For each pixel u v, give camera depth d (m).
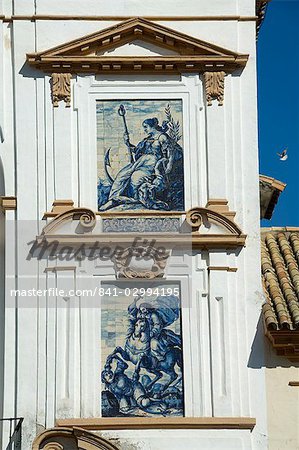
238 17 34.56
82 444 32.06
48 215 33.34
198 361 32.69
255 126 34.03
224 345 32.78
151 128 33.97
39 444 32.19
